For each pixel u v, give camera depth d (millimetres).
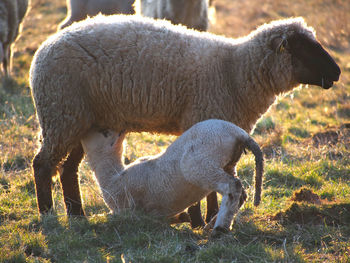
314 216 16266
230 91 16672
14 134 25422
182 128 16594
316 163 22469
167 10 29328
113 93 16062
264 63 16766
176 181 14977
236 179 14125
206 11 30594
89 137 16625
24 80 35031
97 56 15836
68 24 36250
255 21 55344
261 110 17453
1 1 31828
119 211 15891
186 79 16141
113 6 35656
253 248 13820
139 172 15875
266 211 17438
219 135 14344
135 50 15961
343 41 53688
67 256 13648
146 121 16672
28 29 50156
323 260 13430
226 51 16984
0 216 16688
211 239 14469
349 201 17172
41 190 16422
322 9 63656
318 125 30781
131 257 13188
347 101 35906
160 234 14742
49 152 16219
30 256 13492
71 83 15711
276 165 21953
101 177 16484
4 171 21188
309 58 16656
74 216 16531
